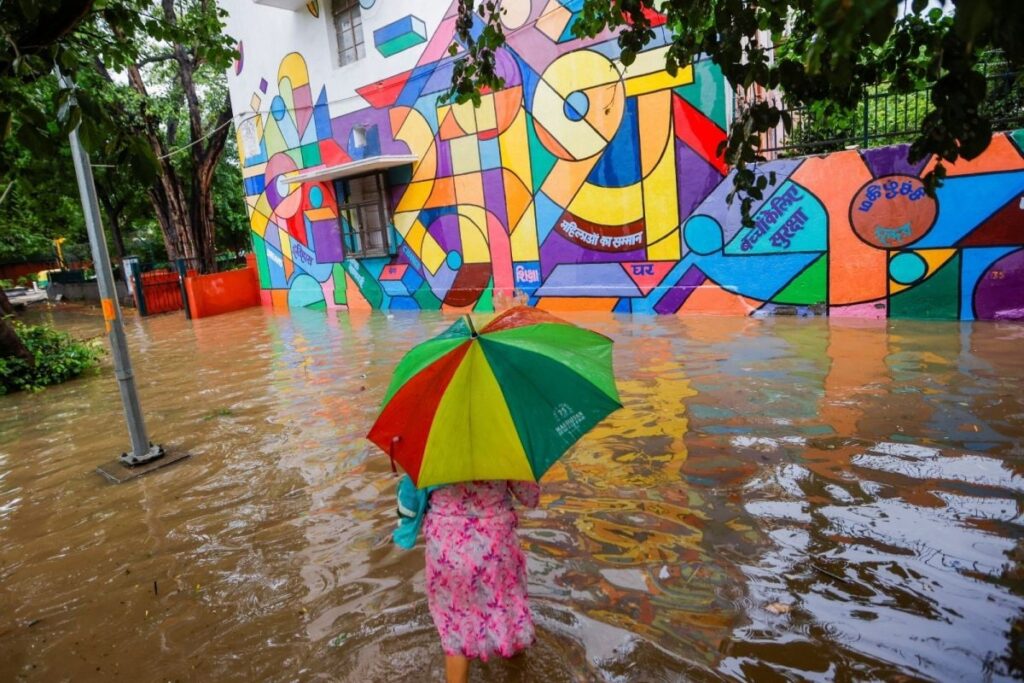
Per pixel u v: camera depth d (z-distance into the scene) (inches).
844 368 250.2
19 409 346.6
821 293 352.8
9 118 108.2
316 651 120.0
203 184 878.4
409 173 539.8
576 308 454.9
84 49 156.6
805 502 153.4
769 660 106.0
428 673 111.3
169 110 850.8
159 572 155.0
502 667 110.4
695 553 137.9
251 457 227.6
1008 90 295.7
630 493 167.3
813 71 52.9
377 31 530.0
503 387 87.0
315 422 261.3
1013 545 129.6
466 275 519.2
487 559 99.1
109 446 259.4
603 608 123.2
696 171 384.5
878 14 46.1
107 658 125.0
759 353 285.4
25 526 189.8
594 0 174.1
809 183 346.9
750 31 132.9
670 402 231.6
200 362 427.2
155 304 812.0
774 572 128.6
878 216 330.3
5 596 151.2
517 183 469.7
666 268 407.2
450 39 485.1
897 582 121.9
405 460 87.4
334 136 595.5
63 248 1339.8
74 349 434.0
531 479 83.8
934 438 179.6
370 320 539.5
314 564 151.2
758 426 201.5
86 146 107.0
